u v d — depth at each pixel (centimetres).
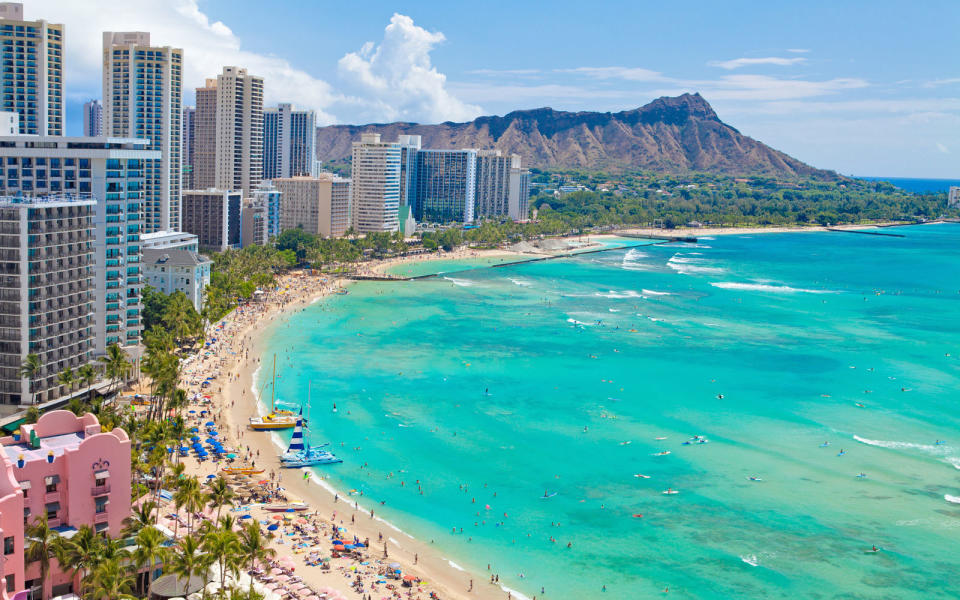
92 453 11544
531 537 15350
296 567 13650
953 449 19850
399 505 16575
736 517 16150
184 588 11556
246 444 19250
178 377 19638
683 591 13512
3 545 9756
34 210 17675
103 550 10644
